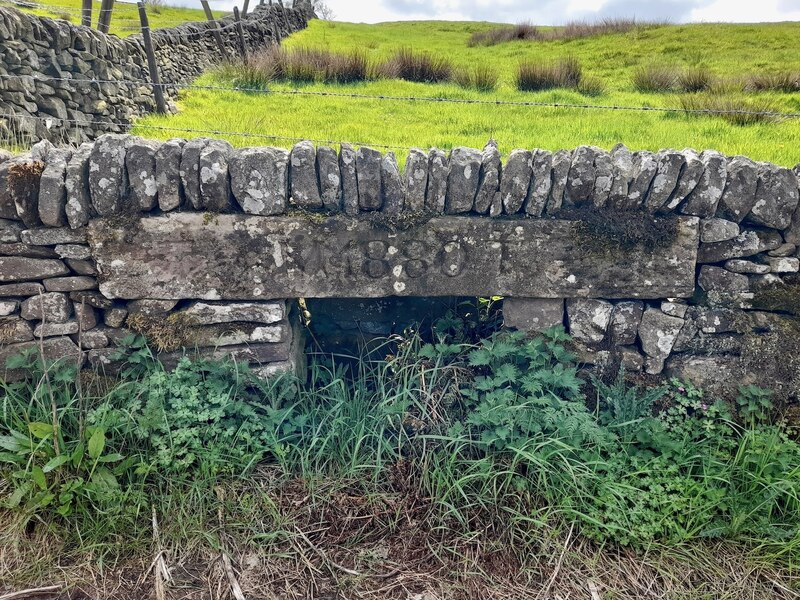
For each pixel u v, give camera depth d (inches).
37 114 233.9
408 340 127.4
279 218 111.3
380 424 115.6
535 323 121.3
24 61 229.5
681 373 120.3
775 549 100.6
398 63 447.2
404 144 234.2
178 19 825.5
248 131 250.7
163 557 96.3
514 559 98.8
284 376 118.3
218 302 115.9
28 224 108.5
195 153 107.4
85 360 116.0
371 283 116.0
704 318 118.0
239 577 94.8
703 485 105.4
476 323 133.9
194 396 110.7
